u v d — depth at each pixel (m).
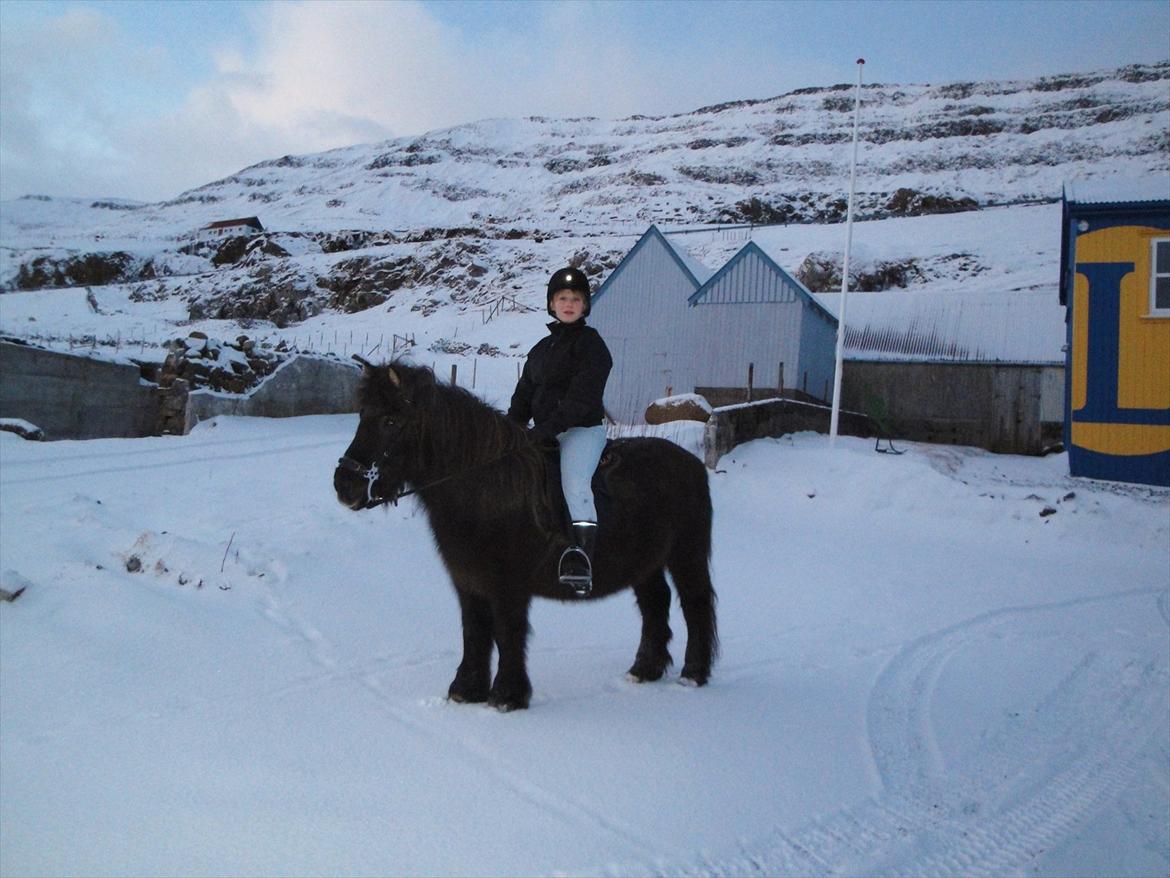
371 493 5.15
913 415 25.58
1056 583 10.89
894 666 7.31
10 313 53.19
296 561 8.78
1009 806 4.76
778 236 60.94
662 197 90.94
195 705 5.58
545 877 3.72
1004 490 14.93
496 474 5.39
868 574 10.76
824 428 21.30
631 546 5.96
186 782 4.51
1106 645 8.24
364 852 3.86
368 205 105.06
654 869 3.85
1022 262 50.69
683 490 6.43
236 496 11.18
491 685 5.95
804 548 11.96
